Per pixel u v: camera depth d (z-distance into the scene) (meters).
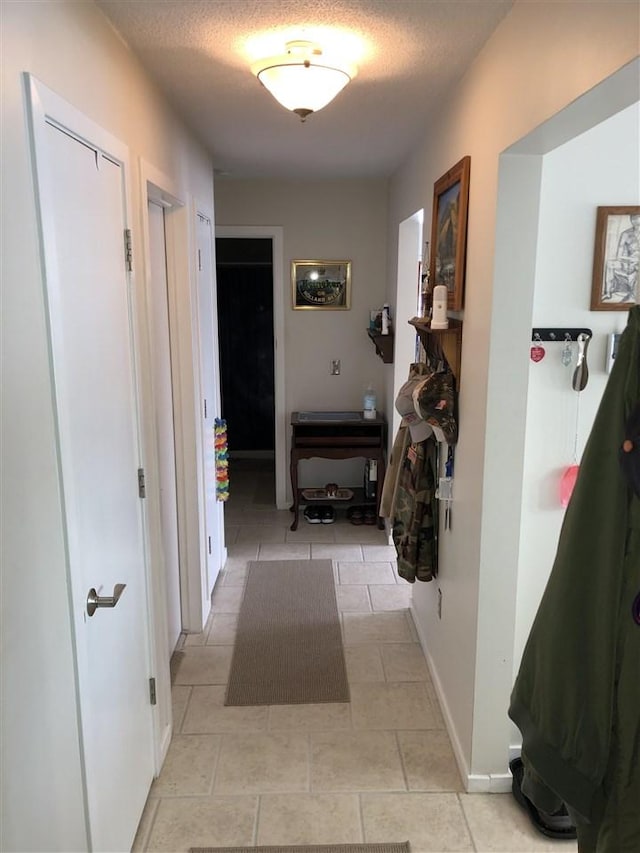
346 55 2.01
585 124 1.47
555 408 2.08
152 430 2.16
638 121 1.93
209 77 2.22
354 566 4.02
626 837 1.14
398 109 2.63
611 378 1.10
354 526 4.70
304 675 2.87
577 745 1.14
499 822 2.05
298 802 2.13
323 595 3.63
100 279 1.66
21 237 1.17
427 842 1.97
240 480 5.87
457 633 2.38
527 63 1.56
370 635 3.20
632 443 1.06
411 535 2.72
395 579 3.84
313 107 2.10
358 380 4.93
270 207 4.65
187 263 2.89
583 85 1.25
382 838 1.99
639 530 1.08
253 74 2.16
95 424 1.61
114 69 1.79
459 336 2.30
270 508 5.11
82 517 1.51
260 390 6.42
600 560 1.11
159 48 1.93
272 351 6.34
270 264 6.14
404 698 2.71
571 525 1.14
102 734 1.65
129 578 1.92
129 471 1.91
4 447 1.09
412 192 3.45
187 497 3.09
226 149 3.44
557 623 1.16
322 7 1.66
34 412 1.21
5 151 1.11
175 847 1.95
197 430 3.09
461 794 2.17
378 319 4.54
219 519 3.88
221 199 4.63
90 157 1.58
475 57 2.02
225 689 2.76
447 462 2.46
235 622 3.33
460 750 2.29
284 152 3.53
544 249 2.00
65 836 1.37
